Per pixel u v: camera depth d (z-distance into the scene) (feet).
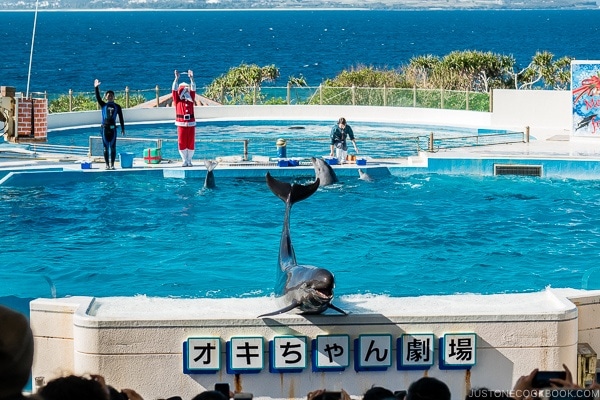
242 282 43.80
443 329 28.58
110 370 28.25
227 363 28.50
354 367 28.68
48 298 31.86
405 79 124.88
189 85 72.23
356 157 75.05
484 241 52.24
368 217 58.34
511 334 28.63
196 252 49.90
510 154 74.74
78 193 65.87
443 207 61.31
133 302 30.22
